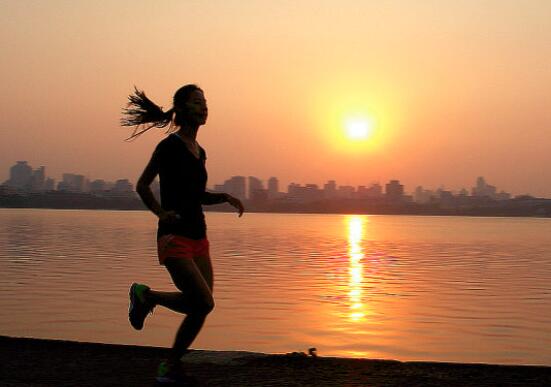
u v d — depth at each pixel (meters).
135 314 5.14
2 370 5.56
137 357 6.08
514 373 5.51
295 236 81.44
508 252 51.53
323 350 13.00
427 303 20.97
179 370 5.14
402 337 14.70
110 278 27.55
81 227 98.25
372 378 5.34
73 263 35.62
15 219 142.50
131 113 5.20
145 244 55.41
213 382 5.20
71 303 19.58
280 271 32.69
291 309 19.12
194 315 5.04
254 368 5.70
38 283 25.53
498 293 24.02
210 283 5.19
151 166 5.01
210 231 98.44
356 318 17.48
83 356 6.09
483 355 12.75
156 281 26.23
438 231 112.19
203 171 5.14
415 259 42.91
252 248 54.16
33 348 6.39
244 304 20.19
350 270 33.75
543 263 39.94
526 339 14.63
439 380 5.28
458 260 42.25
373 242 68.19
